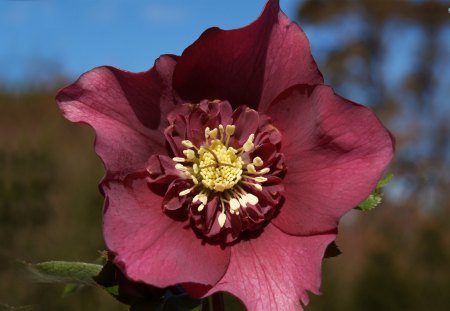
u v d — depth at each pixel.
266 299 0.22
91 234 0.80
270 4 0.23
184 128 0.24
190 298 0.24
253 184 0.24
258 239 0.24
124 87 0.23
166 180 0.23
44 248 0.79
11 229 0.79
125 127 0.23
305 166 0.24
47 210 0.81
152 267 0.22
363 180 0.23
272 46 0.24
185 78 0.24
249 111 0.24
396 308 0.79
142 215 0.23
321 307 0.80
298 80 0.24
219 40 0.23
